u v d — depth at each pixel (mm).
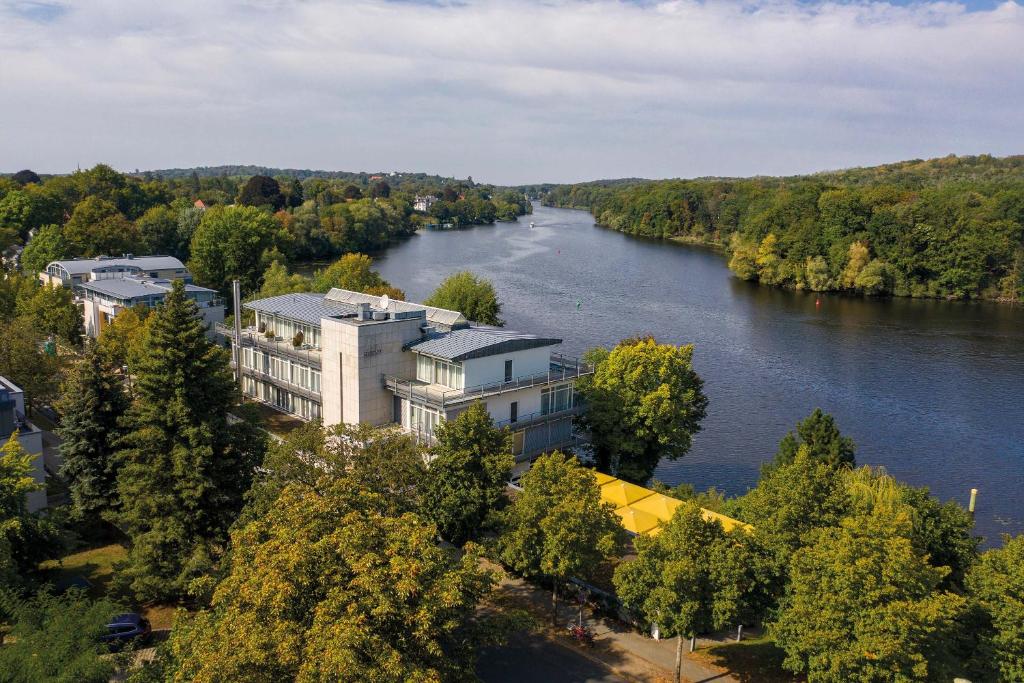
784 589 38656
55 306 100688
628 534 52219
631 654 41594
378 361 64688
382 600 28188
